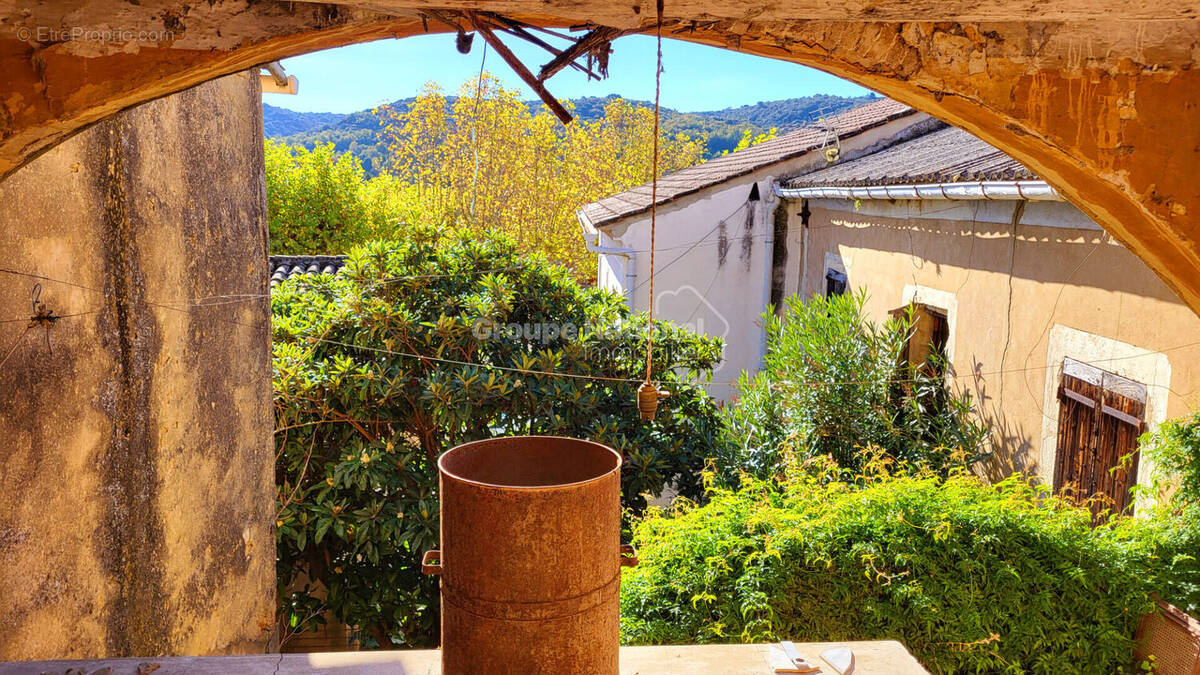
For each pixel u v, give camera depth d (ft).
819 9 5.40
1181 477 12.32
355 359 23.03
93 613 10.53
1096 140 6.63
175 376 13.14
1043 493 16.26
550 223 76.23
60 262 9.90
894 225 23.79
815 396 20.94
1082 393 15.12
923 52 6.51
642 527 13.55
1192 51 6.46
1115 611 11.55
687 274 33.06
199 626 13.99
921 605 11.34
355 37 6.34
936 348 21.53
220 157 15.11
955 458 17.79
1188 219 6.71
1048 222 16.26
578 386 22.52
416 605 22.27
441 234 26.22
